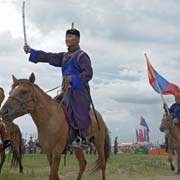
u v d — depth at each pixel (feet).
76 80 27.53
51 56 29.22
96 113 32.60
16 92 25.17
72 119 27.63
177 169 48.08
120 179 41.29
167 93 58.08
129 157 71.72
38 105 26.00
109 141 34.37
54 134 26.40
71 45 28.37
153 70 58.34
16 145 44.93
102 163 33.91
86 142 29.27
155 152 117.19
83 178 40.47
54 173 26.32
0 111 24.75
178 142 47.96
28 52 29.27
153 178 42.60
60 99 28.17
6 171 45.42
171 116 48.49
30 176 41.50
